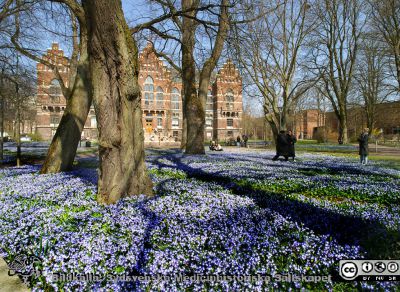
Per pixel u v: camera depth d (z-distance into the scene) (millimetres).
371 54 32406
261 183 7449
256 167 10656
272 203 5273
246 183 7480
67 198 5160
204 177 8539
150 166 10742
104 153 5012
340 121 34500
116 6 4637
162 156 15688
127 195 5199
